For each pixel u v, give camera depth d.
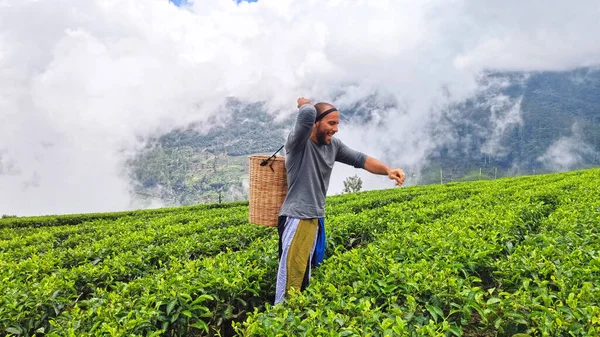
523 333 3.75
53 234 13.88
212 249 8.71
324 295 4.70
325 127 5.23
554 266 4.77
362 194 22.69
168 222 15.22
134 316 4.48
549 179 23.97
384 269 5.21
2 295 5.39
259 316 4.10
